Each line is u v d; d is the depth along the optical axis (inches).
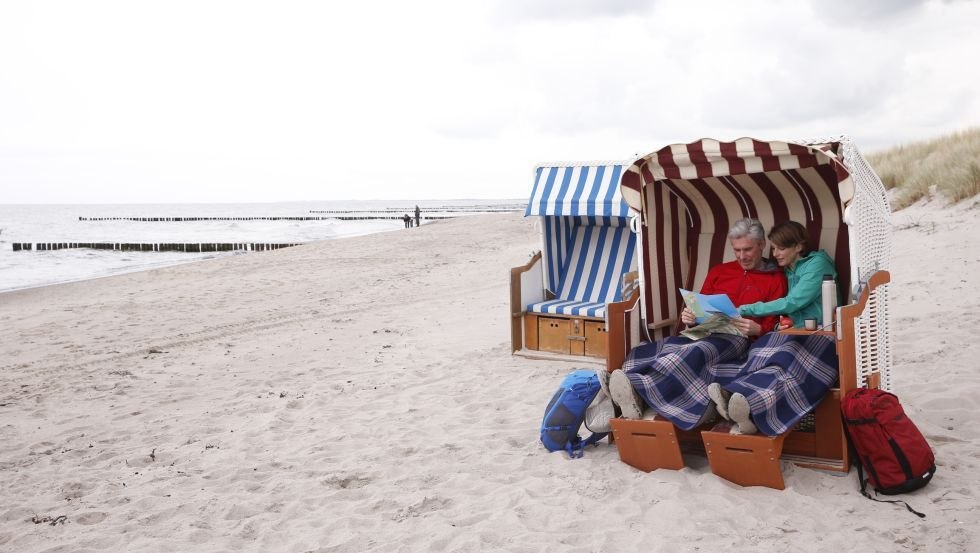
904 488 153.3
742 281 196.2
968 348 255.6
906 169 733.3
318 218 3558.1
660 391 177.3
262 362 349.7
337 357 351.6
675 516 150.8
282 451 214.8
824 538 137.3
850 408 157.8
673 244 213.6
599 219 333.4
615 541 142.8
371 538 152.6
